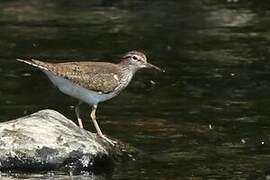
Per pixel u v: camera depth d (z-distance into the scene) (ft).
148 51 144.97
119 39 153.07
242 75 130.52
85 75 95.71
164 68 135.23
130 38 153.79
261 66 134.92
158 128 105.60
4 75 131.13
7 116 110.22
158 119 109.40
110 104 116.78
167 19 167.43
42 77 130.72
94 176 87.86
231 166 92.02
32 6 178.09
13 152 86.43
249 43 149.69
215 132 104.17
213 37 154.10
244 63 136.98
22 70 134.21
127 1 182.50
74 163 87.76
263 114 111.55
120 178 87.76
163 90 124.36
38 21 166.40
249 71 132.36
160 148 97.96
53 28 161.17
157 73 132.77
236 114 111.65
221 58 140.26
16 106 115.55
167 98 120.16
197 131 104.53
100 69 97.71
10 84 126.72
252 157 95.04
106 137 96.12
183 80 128.98
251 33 156.76
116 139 98.12
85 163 87.92
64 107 115.75
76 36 155.12
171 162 93.25
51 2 181.98
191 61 138.92
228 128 105.70
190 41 151.64
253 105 115.96
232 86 125.39
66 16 171.01
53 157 87.10
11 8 175.83
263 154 96.02
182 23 164.35
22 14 171.53
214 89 124.26
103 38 153.69
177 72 133.18
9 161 86.22
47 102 118.11
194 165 92.32
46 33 157.07
